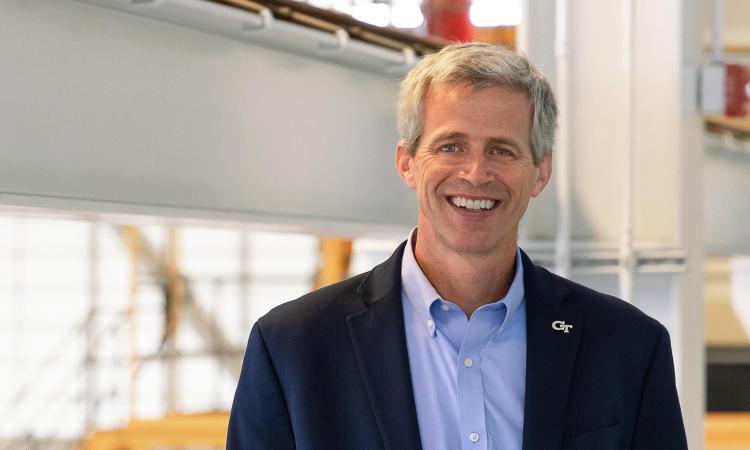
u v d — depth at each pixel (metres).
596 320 2.95
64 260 20.67
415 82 2.86
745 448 14.27
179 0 4.11
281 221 5.02
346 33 5.08
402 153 2.98
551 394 2.83
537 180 2.95
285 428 2.90
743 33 14.36
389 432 2.79
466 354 2.87
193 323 20.30
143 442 15.12
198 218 4.51
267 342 2.93
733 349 18.44
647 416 2.93
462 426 2.82
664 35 6.29
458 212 2.78
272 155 4.96
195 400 20.19
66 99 3.92
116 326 18.98
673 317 6.31
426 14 7.43
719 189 9.67
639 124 6.36
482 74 2.76
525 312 2.94
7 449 20.28
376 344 2.87
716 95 6.25
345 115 5.46
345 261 16.86
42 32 3.82
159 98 4.33
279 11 4.69
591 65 6.39
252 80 4.83
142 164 4.25
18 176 3.75
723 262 18.48
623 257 6.13
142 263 20.11
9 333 20.70
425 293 2.90
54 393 19.45
